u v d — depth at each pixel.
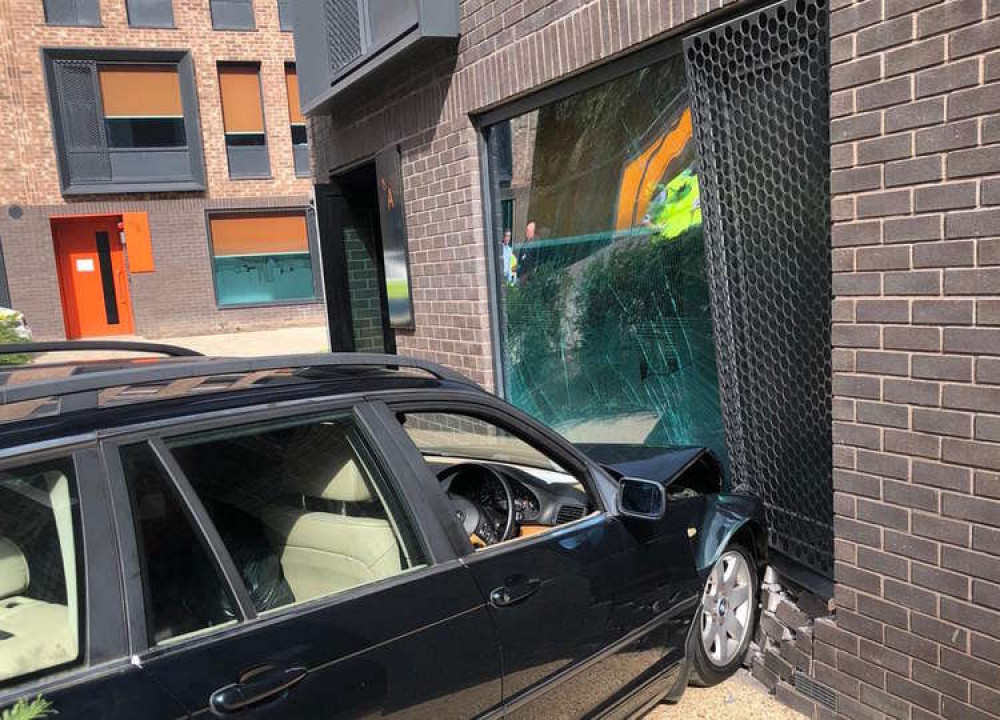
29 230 17.88
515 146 5.97
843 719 3.35
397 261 7.32
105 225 18.91
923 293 2.94
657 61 4.47
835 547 3.36
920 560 3.04
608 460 4.00
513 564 2.48
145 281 18.94
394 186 7.16
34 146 17.78
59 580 1.71
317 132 8.91
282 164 19.84
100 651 1.66
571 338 5.84
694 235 4.83
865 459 3.19
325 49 7.79
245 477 2.12
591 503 3.01
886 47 2.97
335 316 9.16
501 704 2.33
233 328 19.69
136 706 1.63
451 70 6.14
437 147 6.46
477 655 2.26
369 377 2.49
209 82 19.06
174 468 1.89
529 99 5.50
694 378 5.00
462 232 6.28
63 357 11.25
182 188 18.91
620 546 2.91
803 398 3.88
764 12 3.66
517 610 2.42
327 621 2.00
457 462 3.17
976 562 2.86
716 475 4.20
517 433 2.79
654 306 5.19
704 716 3.45
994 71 2.67
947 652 2.98
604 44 4.66
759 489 4.20
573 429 5.95
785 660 3.58
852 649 3.30
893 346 3.05
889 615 3.16
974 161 2.75
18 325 12.45
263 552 2.16
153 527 1.83
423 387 2.53
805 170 3.71
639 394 5.40
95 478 1.76
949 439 2.90
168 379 2.20
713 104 4.12
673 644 3.17
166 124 18.94
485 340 6.26
